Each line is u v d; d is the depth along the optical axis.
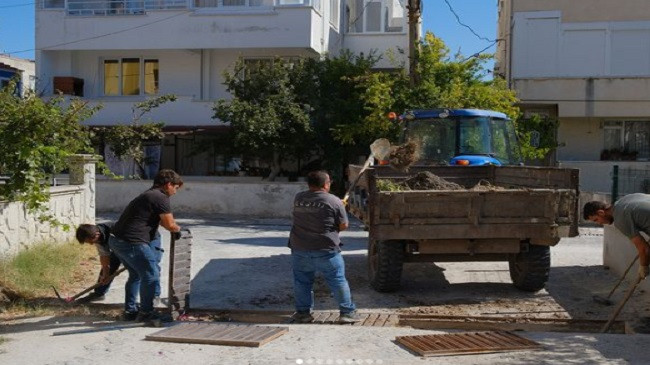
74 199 12.27
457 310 8.19
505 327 7.16
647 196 6.35
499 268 10.79
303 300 7.10
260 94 20.27
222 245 13.55
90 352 5.82
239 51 24.52
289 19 23.09
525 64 23.50
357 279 10.09
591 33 23.22
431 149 12.22
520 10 23.52
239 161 23.69
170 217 7.00
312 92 20.70
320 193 6.99
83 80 25.52
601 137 23.72
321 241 6.91
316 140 20.48
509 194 8.16
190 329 6.50
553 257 11.88
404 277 10.11
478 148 12.05
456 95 18.22
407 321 7.18
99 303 8.24
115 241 6.87
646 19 22.88
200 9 23.70
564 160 23.86
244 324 6.78
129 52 25.31
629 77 22.62
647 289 8.84
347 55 22.52
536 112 23.62
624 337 6.09
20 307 7.80
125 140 16.59
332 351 5.75
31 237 10.62
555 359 5.40
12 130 8.70
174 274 7.28
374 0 28.45
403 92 18.88
